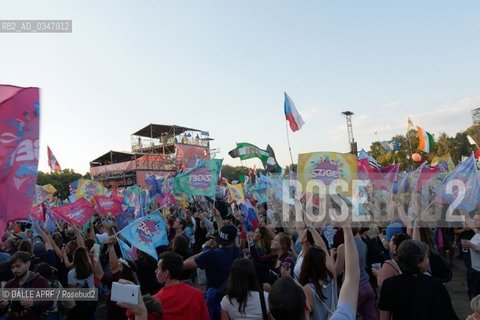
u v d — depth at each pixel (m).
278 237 5.71
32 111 2.87
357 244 5.27
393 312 3.30
